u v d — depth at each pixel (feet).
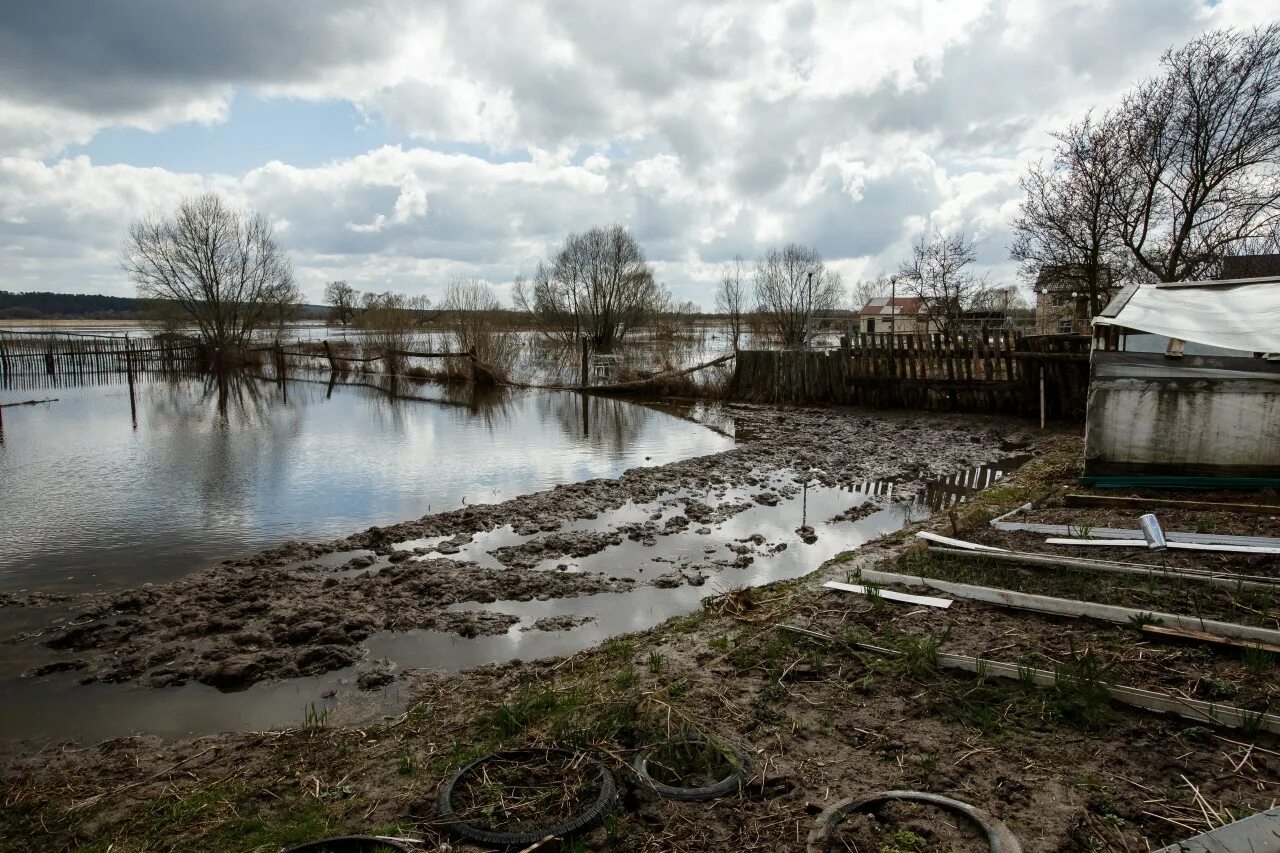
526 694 14.38
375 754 12.57
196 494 33.27
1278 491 25.54
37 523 28.43
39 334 124.88
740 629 16.33
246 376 105.81
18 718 14.84
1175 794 9.59
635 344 135.44
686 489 33.68
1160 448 27.12
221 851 10.05
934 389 59.06
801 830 9.30
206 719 14.71
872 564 20.13
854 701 12.57
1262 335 25.00
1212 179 52.70
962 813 9.33
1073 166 56.95
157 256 115.85
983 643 14.38
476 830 9.55
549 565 23.24
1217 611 15.29
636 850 9.18
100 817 11.33
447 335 103.60
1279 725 10.75
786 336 153.79
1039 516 24.22
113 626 18.67
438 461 41.32
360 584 21.44
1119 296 32.60
